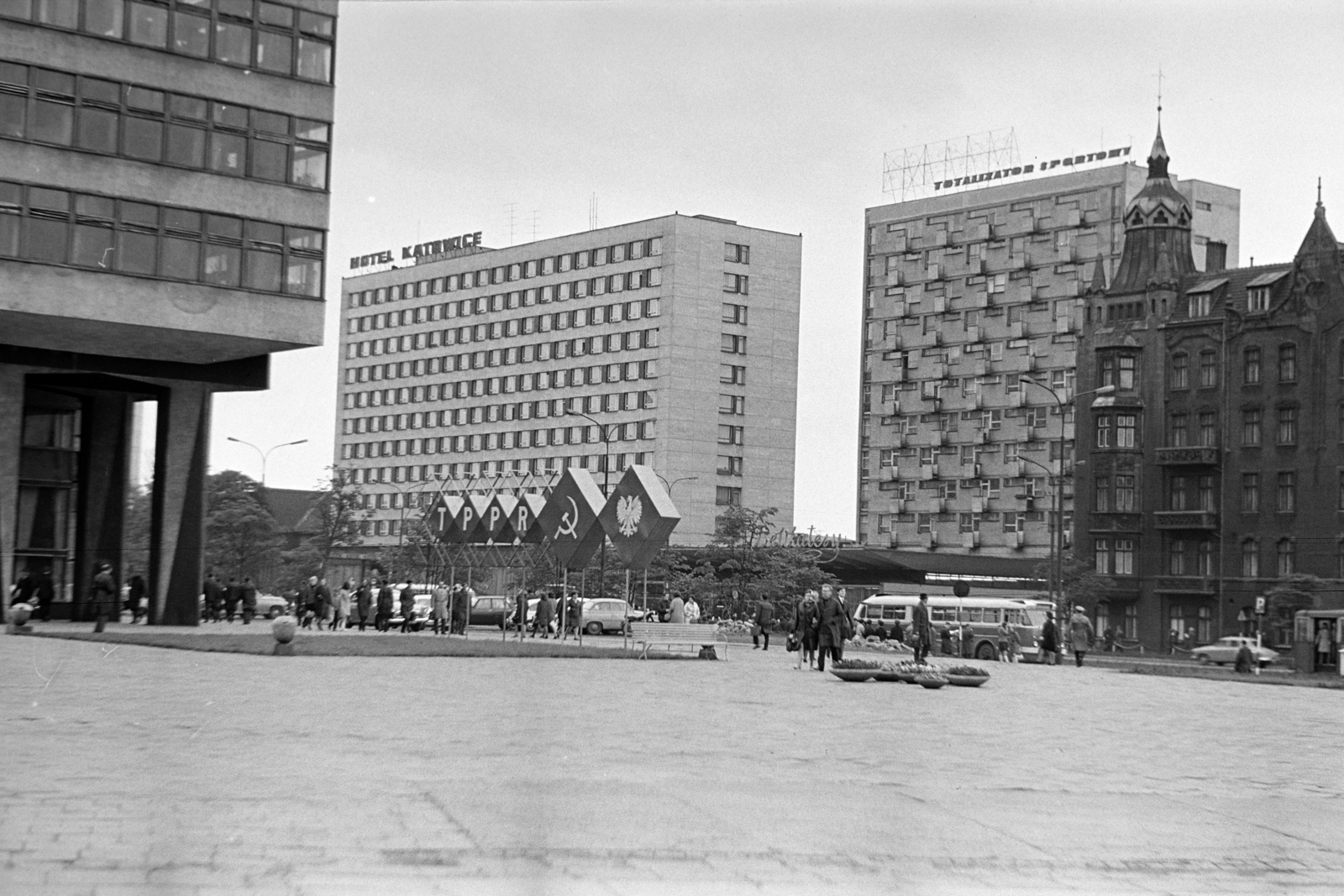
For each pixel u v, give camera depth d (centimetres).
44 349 5762
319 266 5672
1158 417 9425
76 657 3397
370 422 16650
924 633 4272
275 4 5622
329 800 1188
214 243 5484
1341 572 8650
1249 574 8988
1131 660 7550
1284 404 8925
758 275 14362
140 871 900
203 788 1246
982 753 1811
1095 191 11975
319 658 3625
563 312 14800
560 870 950
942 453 12769
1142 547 9412
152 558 6147
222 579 9806
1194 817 1301
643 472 4556
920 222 13112
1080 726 2333
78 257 5253
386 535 16288
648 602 9362
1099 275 9850
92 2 5309
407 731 1803
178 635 4762
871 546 13175
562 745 1698
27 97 5197
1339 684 4816
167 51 5419
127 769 1359
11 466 5684
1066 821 1241
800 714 2342
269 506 10356
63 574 6350
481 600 7094
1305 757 1920
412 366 16212
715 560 8950
